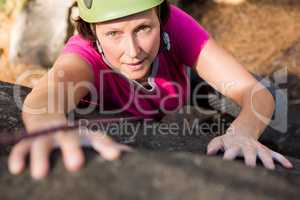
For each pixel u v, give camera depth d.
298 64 3.14
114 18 1.47
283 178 0.99
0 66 3.19
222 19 3.59
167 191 0.91
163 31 1.66
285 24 3.52
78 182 0.94
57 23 3.19
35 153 0.99
